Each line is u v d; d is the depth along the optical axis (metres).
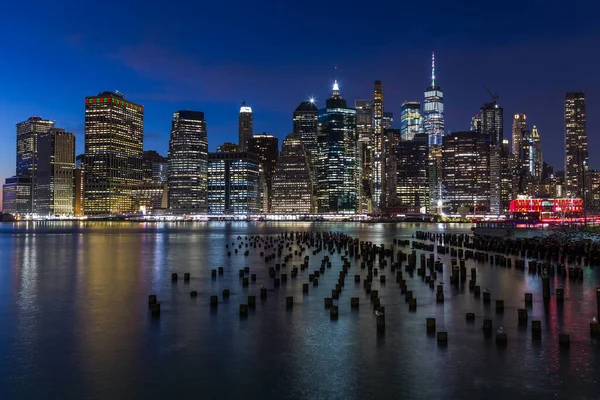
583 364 28.53
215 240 165.50
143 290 54.56
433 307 44.25
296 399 24.23
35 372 27.77
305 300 47.66
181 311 42.88
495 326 37.22
